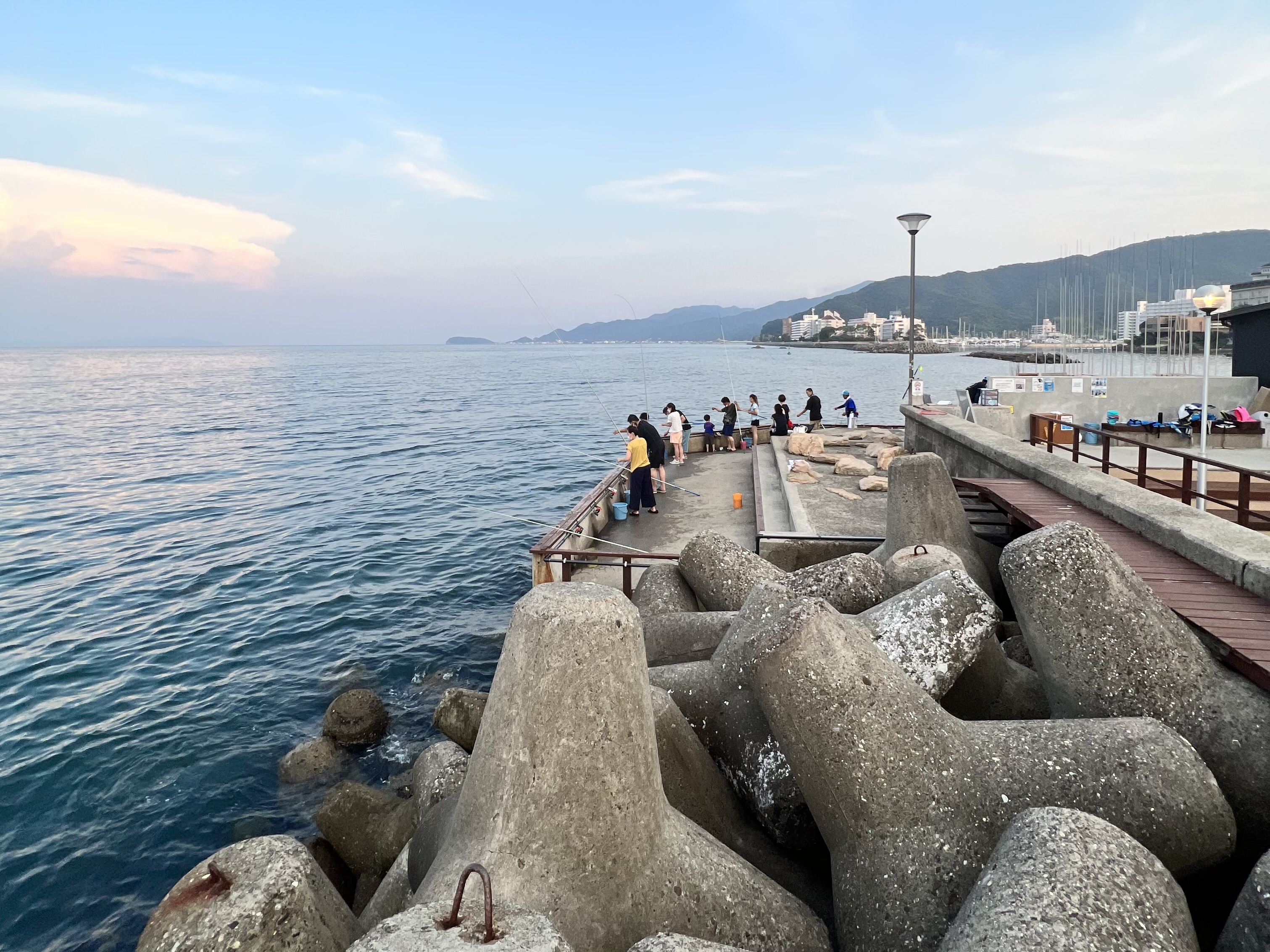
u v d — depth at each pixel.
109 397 73.62
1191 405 18.09
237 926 3.04
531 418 51.97
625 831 3.40
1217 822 3.69
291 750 9.58
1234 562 6.30
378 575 16.95
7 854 7.88
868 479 15.12
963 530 8.48
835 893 3.93
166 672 12.08
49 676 11.99
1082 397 19.42
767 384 77.88
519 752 3.43
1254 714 4.35
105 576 17.17
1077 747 3.94
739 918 3.56
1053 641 4.70
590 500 13.93
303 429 46.09
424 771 6.08
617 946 3.26
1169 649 4.58
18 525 22.05
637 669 3.66
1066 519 8.65
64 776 9.20
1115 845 2.89
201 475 30.30
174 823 8.31
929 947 3.47
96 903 7.22
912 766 3.89
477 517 22.62
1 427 47.19
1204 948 3.71
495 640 13.06
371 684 11.49
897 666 4.31
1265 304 18.31
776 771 4.73
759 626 4.55
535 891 3.23
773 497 15.77
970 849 3.67
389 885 4.43
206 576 17.09
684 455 21.75
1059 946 2.43
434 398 70.94
